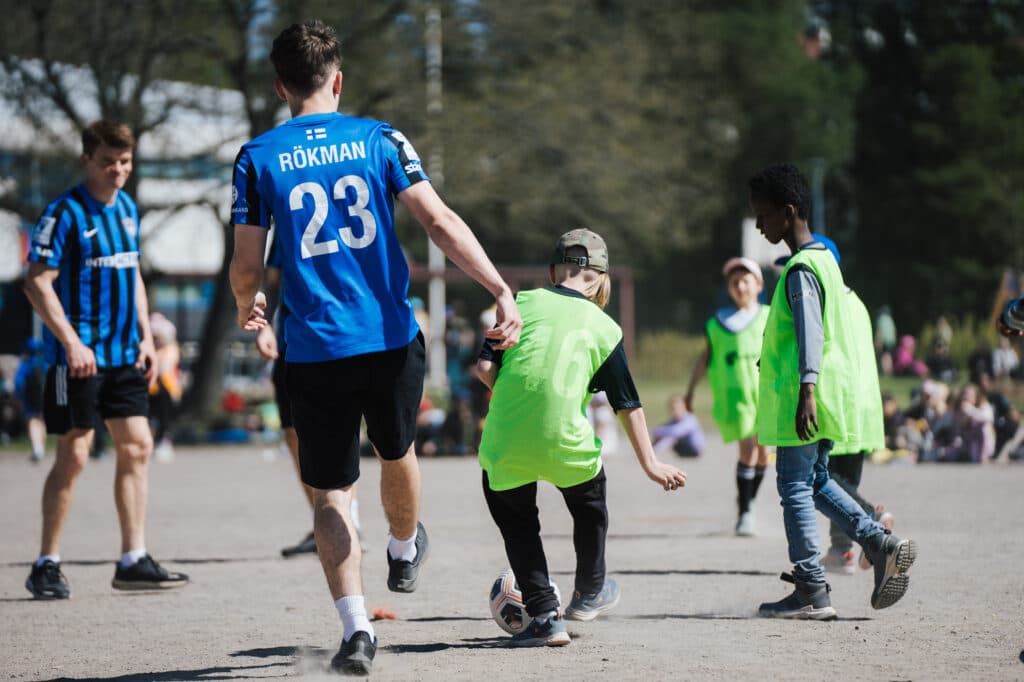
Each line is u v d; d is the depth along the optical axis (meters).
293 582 19.08
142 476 18.62
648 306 141.50
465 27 70.69
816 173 138.12
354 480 12.24
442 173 71.19
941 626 14.10
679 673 11.70
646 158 82.69
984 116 137.88
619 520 27.20
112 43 62.34
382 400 12.05
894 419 45.19
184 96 65.62
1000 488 33.28
